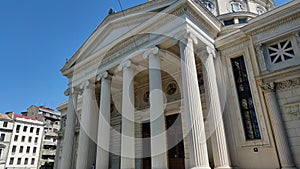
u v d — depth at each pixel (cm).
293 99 1038
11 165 4475
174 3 1202
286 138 1010
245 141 1142
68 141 1603
